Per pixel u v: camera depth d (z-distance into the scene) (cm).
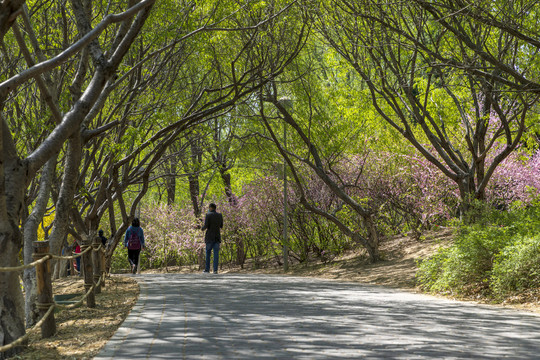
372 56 1495
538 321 740
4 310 635
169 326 689
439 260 1209
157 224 2984
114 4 1351
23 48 846
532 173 1878
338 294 1126
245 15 1612
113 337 620
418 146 1581
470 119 1858
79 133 988
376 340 588
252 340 589
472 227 1208
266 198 2353
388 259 1811
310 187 2155
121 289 1253
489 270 1086
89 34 668
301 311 834
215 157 2195
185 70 1825
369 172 2116
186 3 1366
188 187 3431
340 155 1988
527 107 1288
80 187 1415
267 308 872
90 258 952
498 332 645
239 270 2567
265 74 1792
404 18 1420
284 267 2144
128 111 1414
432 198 1931
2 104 643
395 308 879
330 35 1600
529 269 990
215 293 1129
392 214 2191
